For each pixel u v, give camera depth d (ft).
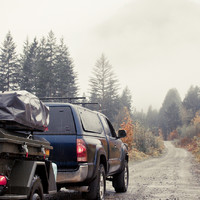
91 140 28.45
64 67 296.10
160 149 219.41
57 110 27.61
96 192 28.73
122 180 38.73
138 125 182.70
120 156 38.11
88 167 26.84
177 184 49.19
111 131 38.22
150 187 45.37
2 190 16.12
